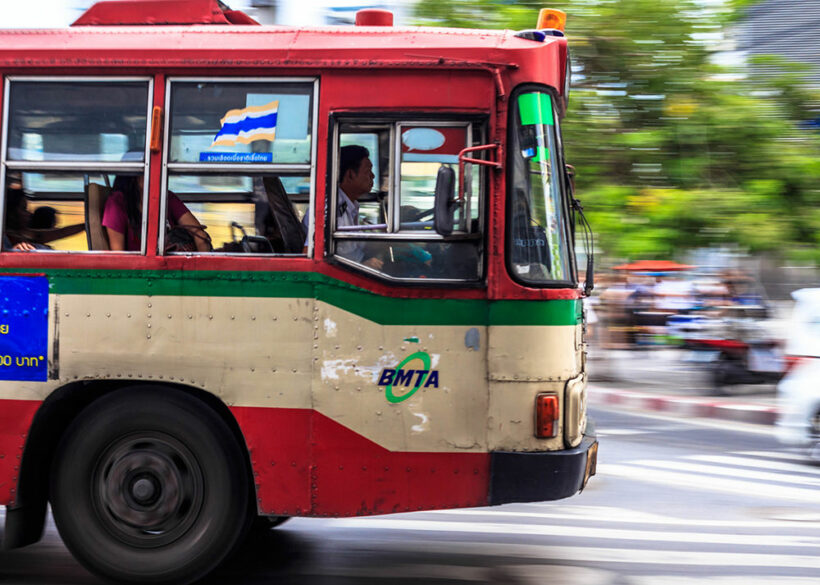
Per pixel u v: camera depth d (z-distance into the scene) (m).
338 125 7.00
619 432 15.39
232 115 7.08
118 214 7.20
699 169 18.92
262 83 7.05
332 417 6.97
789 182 18.98
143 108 7.14
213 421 7.09
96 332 7.11
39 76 7.21
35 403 7.16
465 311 6.93
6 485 7.18
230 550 7.13
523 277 6.96
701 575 7.77
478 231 6.93
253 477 7.13
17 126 7.24
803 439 12.88
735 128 18.89
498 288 6.89
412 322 6.94
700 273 20.70
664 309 23.23
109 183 7.23
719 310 19.12
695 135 18.89
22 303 7.17
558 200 7.23
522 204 6.99
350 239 6.97
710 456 13.38
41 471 7.46
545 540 8.83
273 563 7.98
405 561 8.07
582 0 19.36
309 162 7.01
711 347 18.59
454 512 9.95
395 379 6.94
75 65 7.16
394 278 6.93
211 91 7.09
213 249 7.11
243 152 7.06
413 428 6.95
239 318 7.02
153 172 7.09
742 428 15.84
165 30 7.29
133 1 7.62
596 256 18.86
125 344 7.08
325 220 6.97
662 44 19.27
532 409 6.92
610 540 8.86
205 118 7.09
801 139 19.64
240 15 7.94
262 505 7.04
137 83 7.16
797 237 18.86
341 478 6.98
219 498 7.08
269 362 7.01
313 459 7.00
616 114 19.59
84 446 7.20
